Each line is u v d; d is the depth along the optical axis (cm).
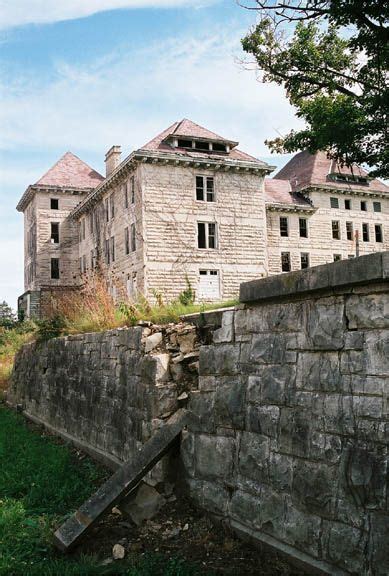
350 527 436
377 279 427
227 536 570
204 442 636
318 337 488
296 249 4512
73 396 1157
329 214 4688
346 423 451
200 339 738
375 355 432
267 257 4028
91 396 1035
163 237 3397
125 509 628
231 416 595
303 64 1931
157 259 3366
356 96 1823
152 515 633
